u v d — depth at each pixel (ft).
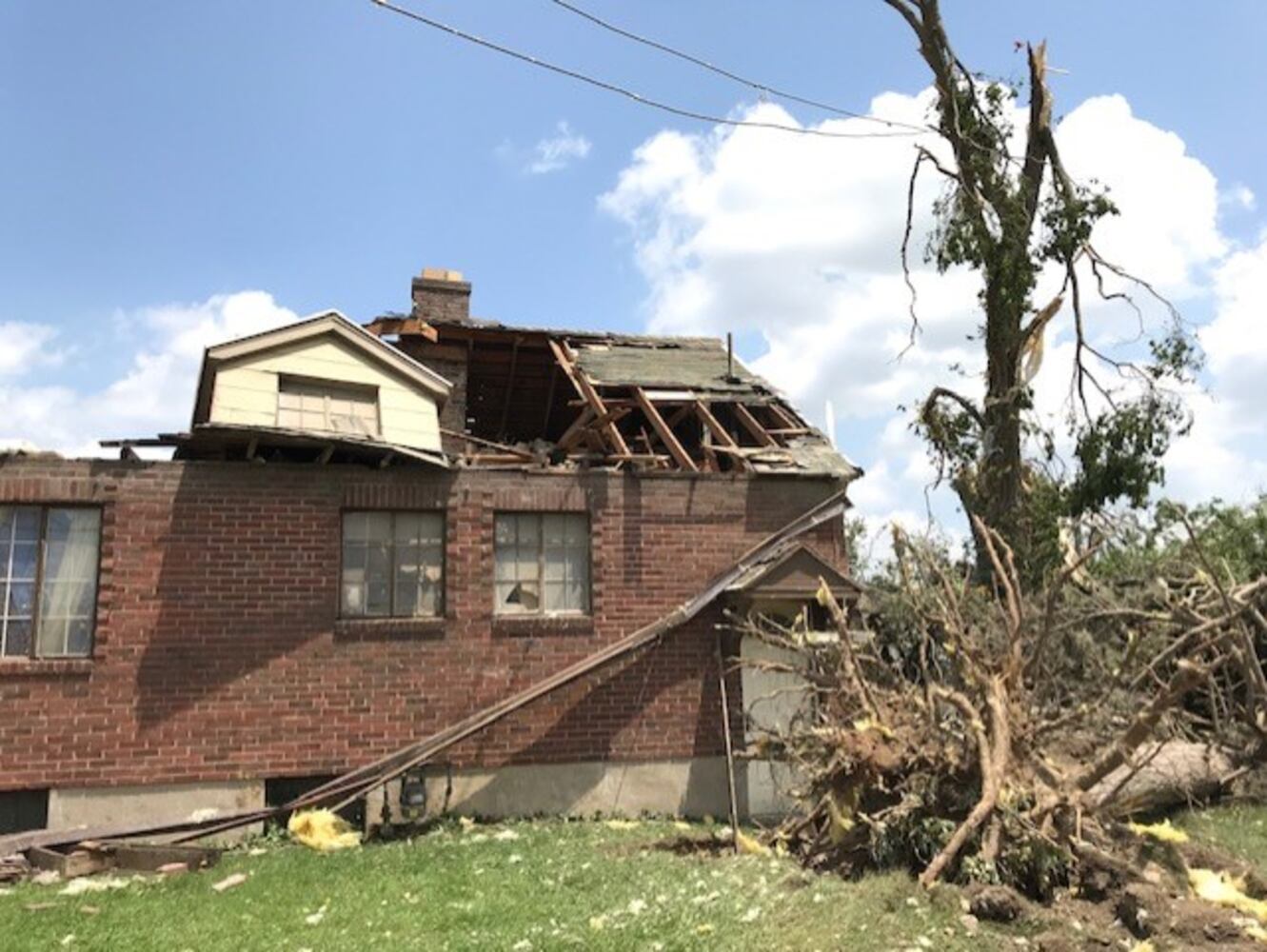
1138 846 27.12
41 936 22.22
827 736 29.94
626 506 42.14
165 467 36.83
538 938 21.38
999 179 59.93
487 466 42.22
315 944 21.34
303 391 42.22
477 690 38.81
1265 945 21.68
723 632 41.93
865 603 43.55
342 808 36.50
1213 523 51.55
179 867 30.22
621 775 39.78
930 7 59.11
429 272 61.36
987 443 58.95
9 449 34.83
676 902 24.23
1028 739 28.50
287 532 37.83
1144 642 36.24
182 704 35.47
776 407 50.98
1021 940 21.77
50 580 35.27
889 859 26.48
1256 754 37.55
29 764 33.55
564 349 57.31
